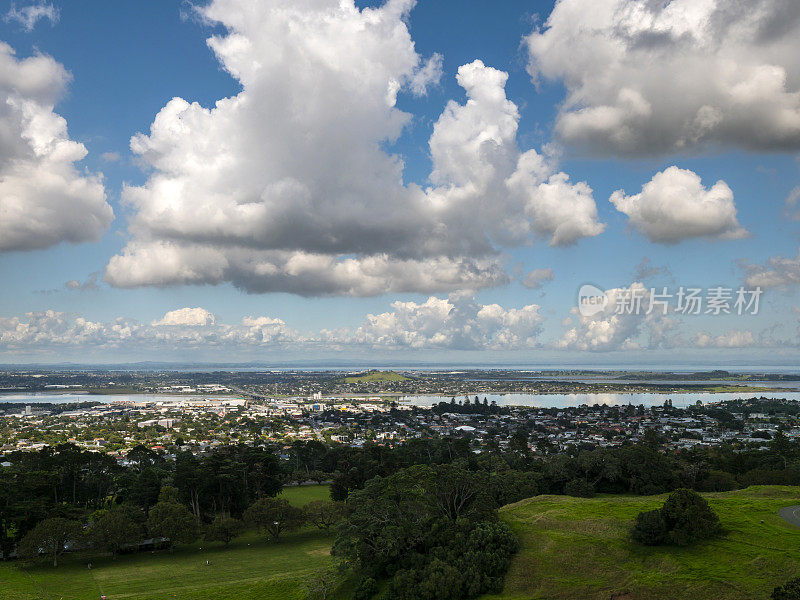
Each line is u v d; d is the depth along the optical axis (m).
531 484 131.75
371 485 92.62
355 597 80.25
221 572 103.12
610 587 69.38
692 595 64.75
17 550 108.94
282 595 88.38
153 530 114.88
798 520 85.62
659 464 132.50
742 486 137.25
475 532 82.19
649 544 78.69
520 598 70.56
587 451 138.12
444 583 73.62
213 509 144.12
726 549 74.12
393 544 81.44
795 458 168.75
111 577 100.56
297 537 130.50
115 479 156.50
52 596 89.69
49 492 136.62
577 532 85.94
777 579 65.38
